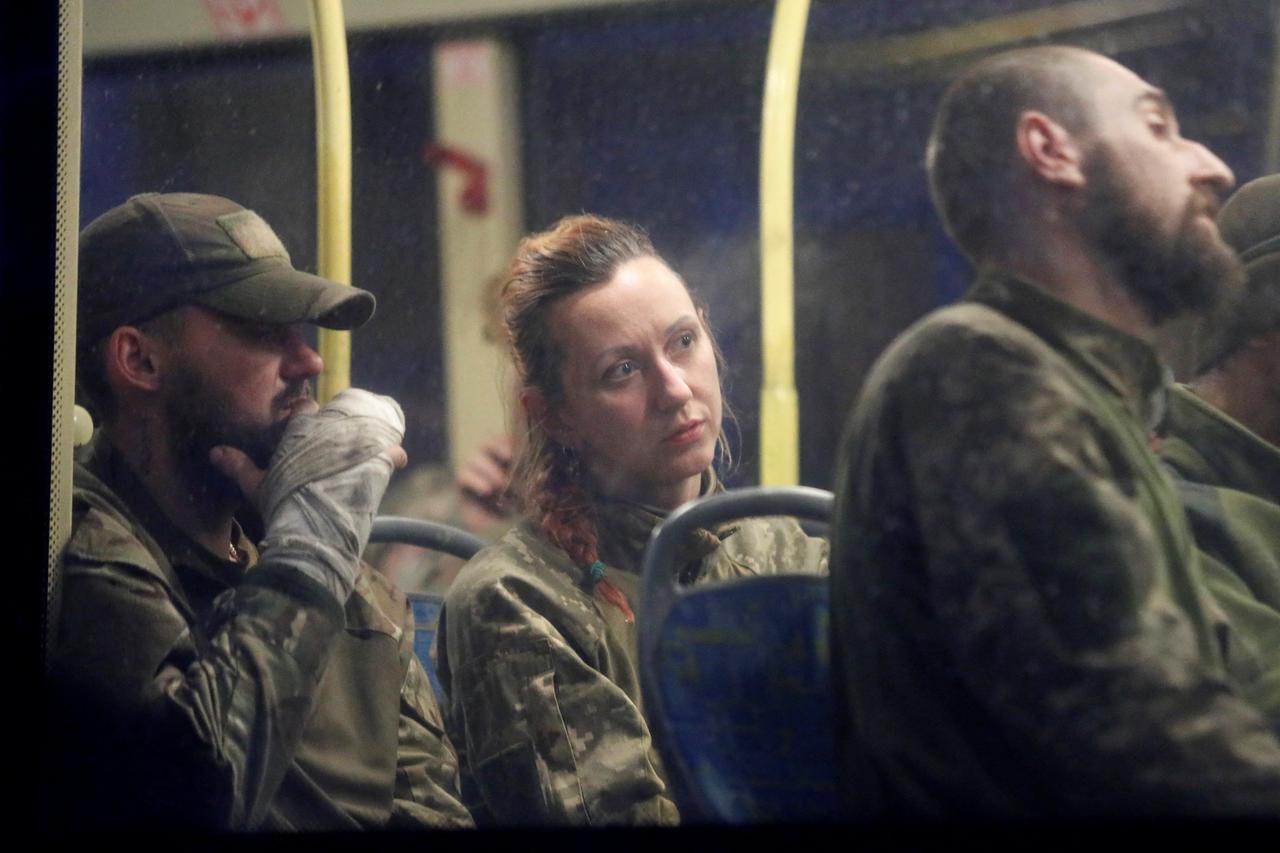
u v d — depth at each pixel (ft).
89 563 6.31
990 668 5.24
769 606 6.06
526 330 7.04
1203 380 6.38
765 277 7.25
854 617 5.59
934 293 6.98
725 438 7.26
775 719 5.96
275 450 6.82
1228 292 6.14
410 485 7.45
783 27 7.18
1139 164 5.97
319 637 6.36
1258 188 6.34
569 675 6.49
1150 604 5.18
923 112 7.05
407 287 7.58
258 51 7.36
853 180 7.18
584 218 7.24
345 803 6.61
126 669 6.19
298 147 7.46
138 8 7.18
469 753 6.61
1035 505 5.23
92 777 6.16
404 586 7.55
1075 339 5.70
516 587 6.70
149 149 7.22
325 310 6.82
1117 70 6.13
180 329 6.75
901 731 5.45
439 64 7.68
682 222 7.39
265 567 6.40
